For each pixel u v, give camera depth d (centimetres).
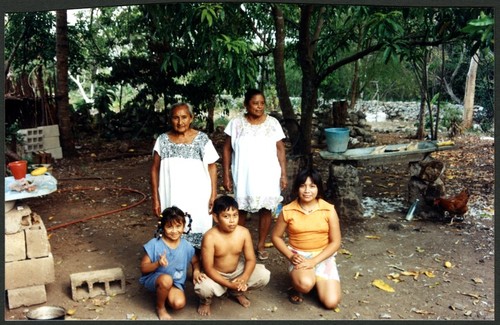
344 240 403
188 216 300
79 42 920
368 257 371
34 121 786
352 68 995
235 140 357
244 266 301
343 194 450
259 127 355
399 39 398
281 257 376
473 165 674
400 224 438
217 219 287
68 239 410
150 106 916
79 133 930
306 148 521
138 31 858
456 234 414
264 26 595
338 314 291
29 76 787
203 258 287
